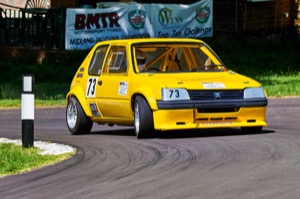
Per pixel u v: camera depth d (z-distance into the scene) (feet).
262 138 86.07
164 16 213.25
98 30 205.05
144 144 84.33
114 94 95.50
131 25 208.64
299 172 64.64
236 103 88.17
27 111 84.28
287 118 114.32
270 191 57.93
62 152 80.33
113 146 84.38
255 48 223.30
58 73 194.70
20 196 60.29
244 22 228.22
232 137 87.61
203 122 87.56
